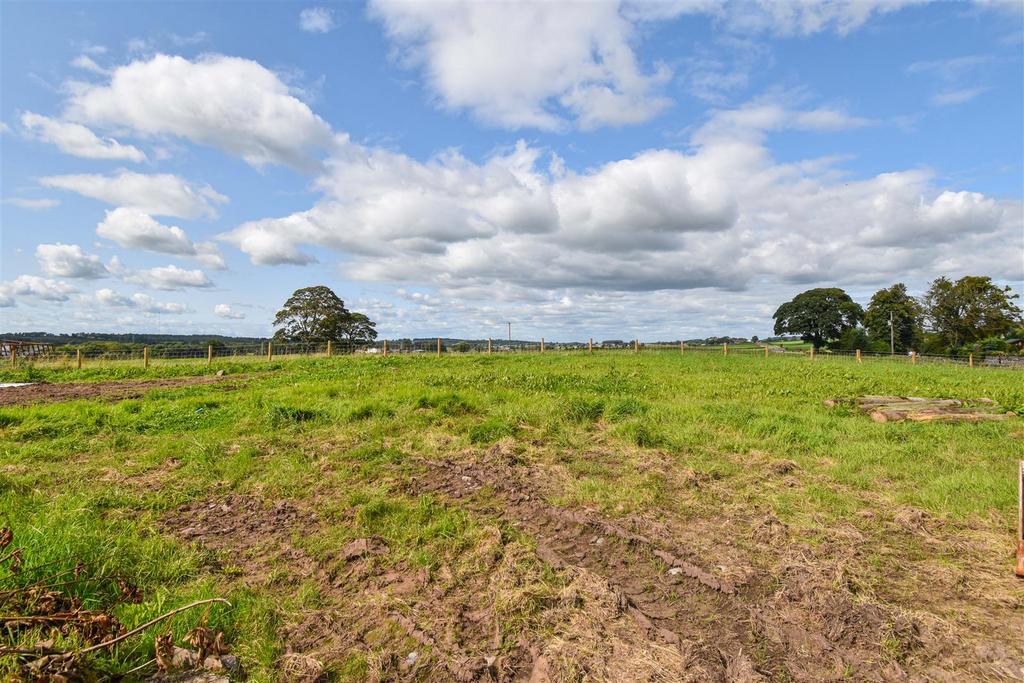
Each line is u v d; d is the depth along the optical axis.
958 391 14.71
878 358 37.25
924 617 3.89
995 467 7.54
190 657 3.20
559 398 11.28
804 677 3.28
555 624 3.75
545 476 7.02
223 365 22.94
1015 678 3.28
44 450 7.82
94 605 3.71
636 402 11.09
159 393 13.85
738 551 5.00
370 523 5.44
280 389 13.30
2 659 2.77
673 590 4.31
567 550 5.03
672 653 3.44
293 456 7.64
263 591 4.20
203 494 6.32
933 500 6.21
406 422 9.38
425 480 6.80
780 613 3.97
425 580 4.34
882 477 7.25
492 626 3.74
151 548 4.70
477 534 5.12
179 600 3.88
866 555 4.91
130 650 3.21
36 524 4.78
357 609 3.96
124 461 7.49
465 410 10.30
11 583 3.56
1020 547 4.59
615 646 3.50
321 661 3.37
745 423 9.83
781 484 6.90
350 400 11.09
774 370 21.66
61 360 24.66
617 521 5.64
